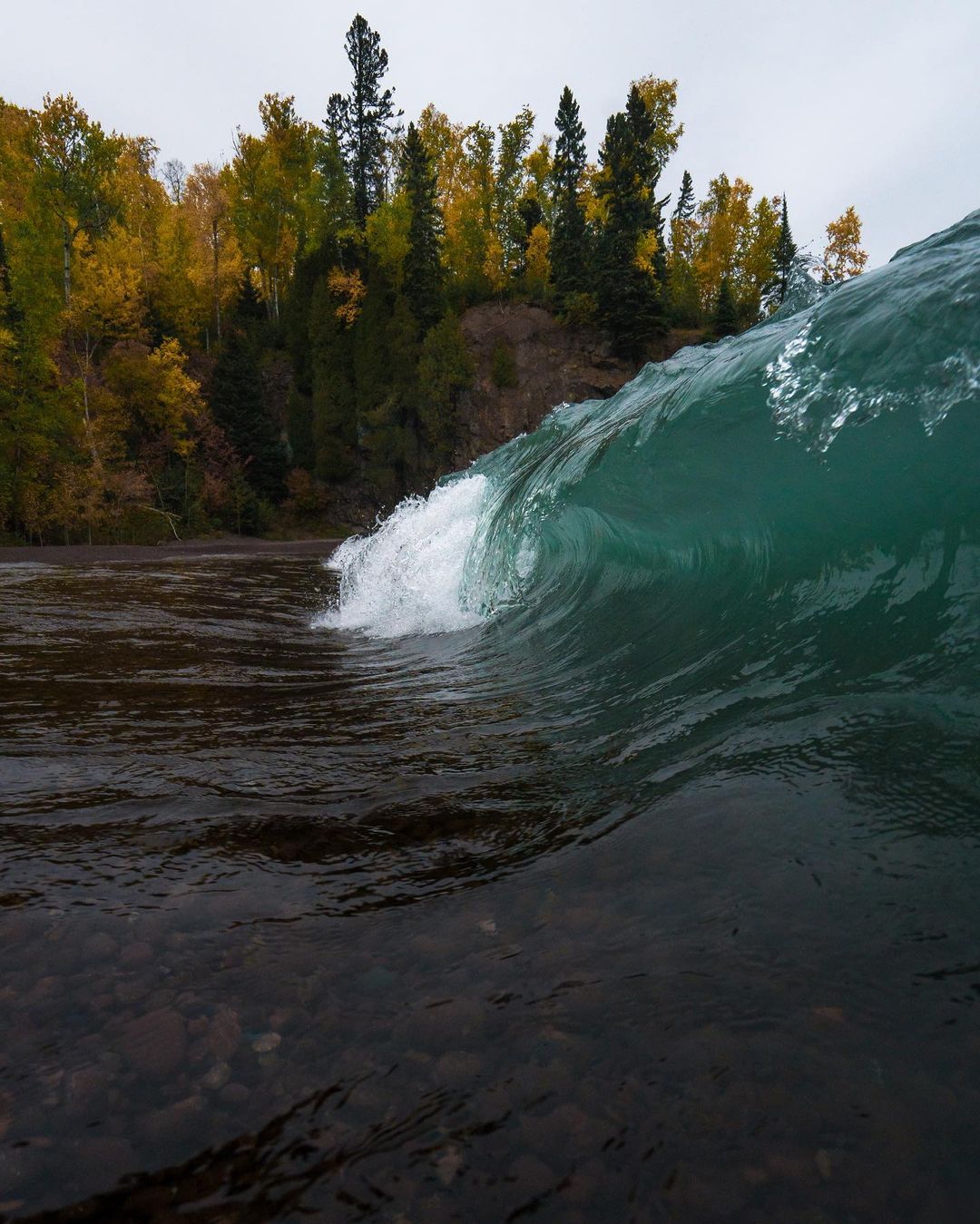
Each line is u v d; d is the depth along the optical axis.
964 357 2.32
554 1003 1.01
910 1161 0.73
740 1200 0.70
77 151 25.78
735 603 3.18
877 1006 0.93
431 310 42.59
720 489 3.42
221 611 6.25
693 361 5.16
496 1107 0.84
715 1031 0.92
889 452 2.51
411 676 3.45
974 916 1.07
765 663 2.38
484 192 48.59
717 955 1.07
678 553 4.04
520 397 41.16
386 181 50.75
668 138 55.00
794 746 1.69
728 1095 0.83
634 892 1.26
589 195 51.34
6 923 1.26
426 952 1.15
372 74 46.59
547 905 1.26
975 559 2.16
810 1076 0.84
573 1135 0.79
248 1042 0.96
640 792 1.67
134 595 7.24
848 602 2.52
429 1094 0.86
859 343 2.70
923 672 1.87
